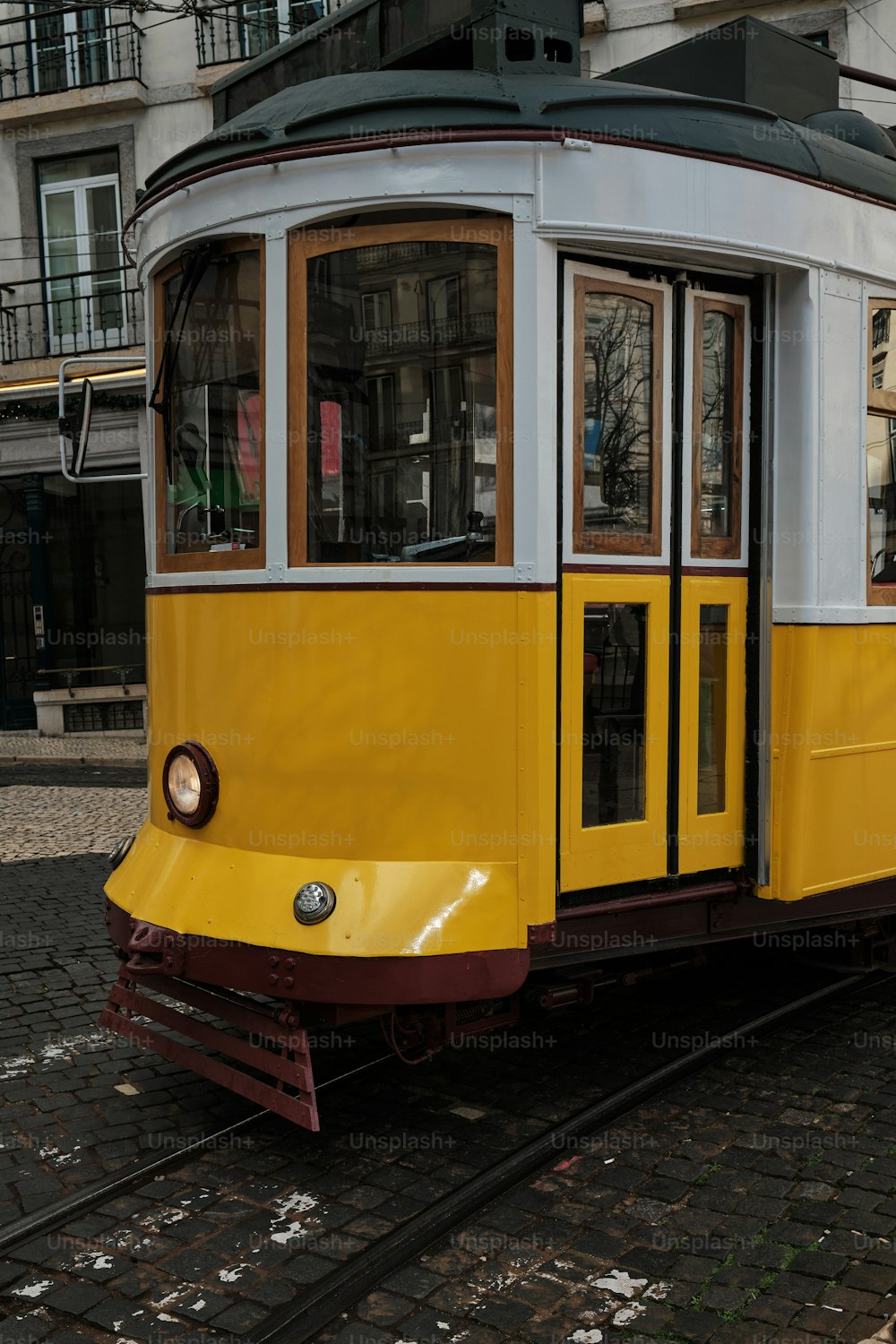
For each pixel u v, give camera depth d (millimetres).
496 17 3729
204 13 12664
